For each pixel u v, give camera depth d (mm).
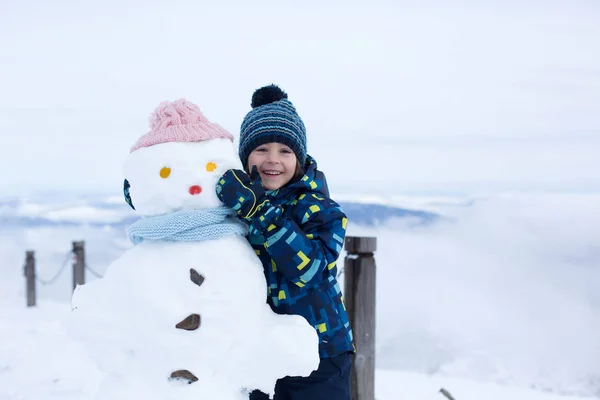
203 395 1574
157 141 1712
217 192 1729
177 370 1586
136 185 1743
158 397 1573
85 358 4832
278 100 2213
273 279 1956
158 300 1580
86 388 4035
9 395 3893
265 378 1739
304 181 2053
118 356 1633
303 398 2041
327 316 1987
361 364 3354
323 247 1951
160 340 1577
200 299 1597
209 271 1631
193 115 1771
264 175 2070
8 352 5008
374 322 3408
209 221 1676
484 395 4496
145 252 1696
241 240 1801
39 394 3906
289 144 2055
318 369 2021
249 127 2105
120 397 1586
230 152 1809
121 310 1612
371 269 3393
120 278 1654
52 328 6047
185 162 1683
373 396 3391
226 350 1634
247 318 1684
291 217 1983
